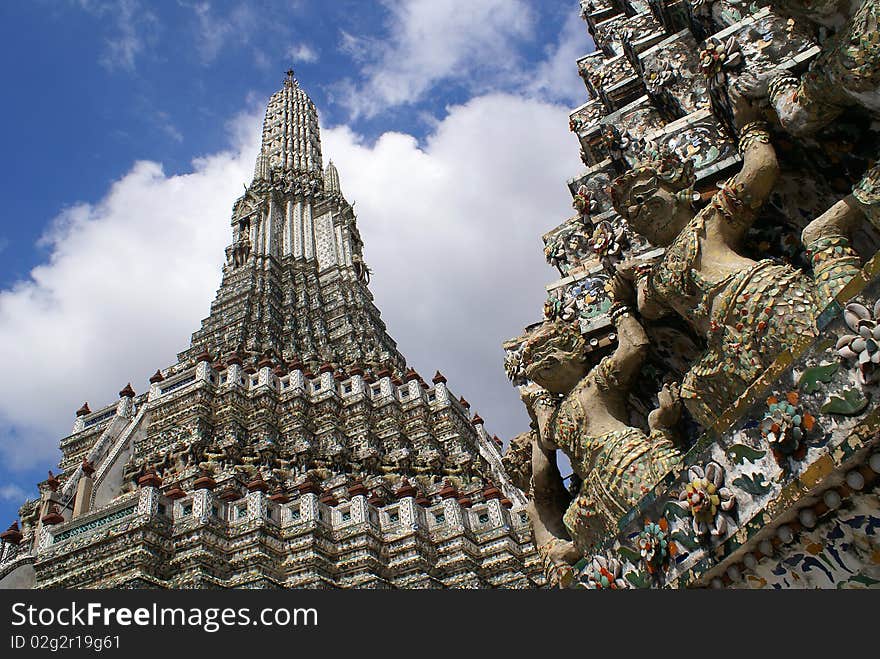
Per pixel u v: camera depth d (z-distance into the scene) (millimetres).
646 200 6984
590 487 7457
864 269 4398
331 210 62469
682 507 5676
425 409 38656
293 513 26641
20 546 29328
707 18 9281
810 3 5793
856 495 4441
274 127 74875
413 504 27812
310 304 51312
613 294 8375
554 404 8844
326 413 36031
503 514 28922
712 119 7906
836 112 5934
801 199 6676
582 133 12047
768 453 4938
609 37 13039
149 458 34094
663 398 7422
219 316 48281
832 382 4508
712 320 6137
